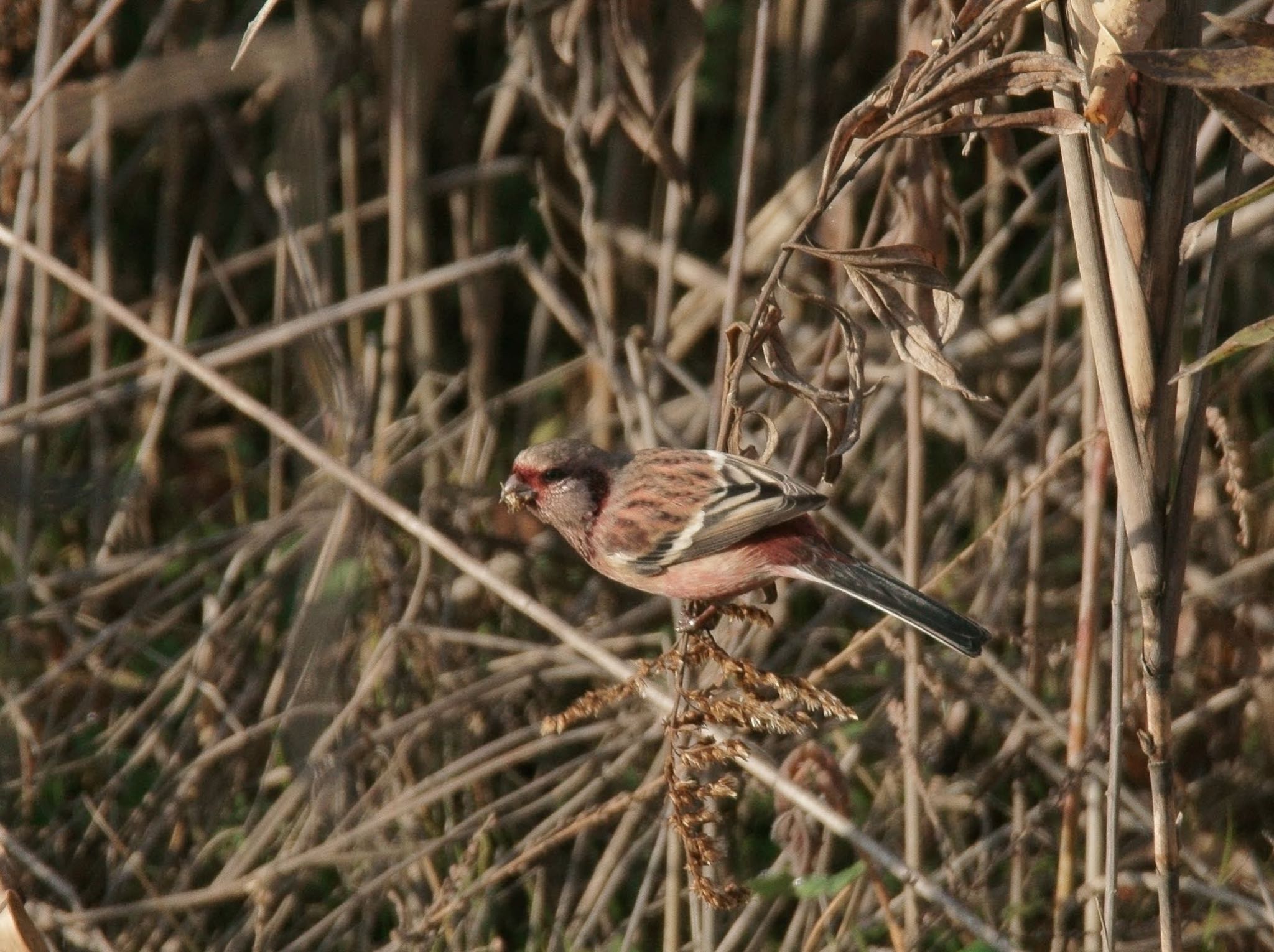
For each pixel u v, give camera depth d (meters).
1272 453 11.66
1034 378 11.49
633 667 8.54
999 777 9.48
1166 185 5.90
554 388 13.94
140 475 11.92
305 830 9.64
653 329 13.63
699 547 7.15
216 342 12.52
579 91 10.32
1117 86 5.56
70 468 13.10
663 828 8.95
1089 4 5.87
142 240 14.43
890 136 6.07
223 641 10.97
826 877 7.92
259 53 11.20
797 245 6.37
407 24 12.20
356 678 10.98
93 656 11.26
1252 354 12.11
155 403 13.26
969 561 11.32
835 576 7.10
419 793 9.62
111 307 10.03
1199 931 9.25
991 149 8.27
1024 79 5.87
